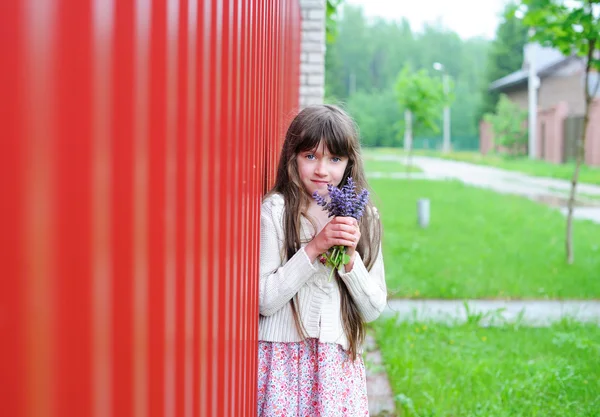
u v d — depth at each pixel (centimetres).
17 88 57
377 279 267
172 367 107
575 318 652
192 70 121
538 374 476
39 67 60
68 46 65
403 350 543
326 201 242
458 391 459
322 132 244
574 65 3559
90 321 71
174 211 107
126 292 82
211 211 143
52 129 62
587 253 974
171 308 106
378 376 500
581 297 741
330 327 242
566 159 3569
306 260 233
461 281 802
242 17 197
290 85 597
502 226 1277
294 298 243
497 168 3553
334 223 233
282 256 250
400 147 7331
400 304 711
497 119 4491
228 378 172
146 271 91
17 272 57
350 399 244
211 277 144
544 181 2612
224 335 164
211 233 143
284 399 241
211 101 142
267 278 241
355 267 239
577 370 491
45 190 61
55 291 63
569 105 3597
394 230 1228
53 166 62
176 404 111
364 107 7419
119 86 79
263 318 248
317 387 241
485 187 2286
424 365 518
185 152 115
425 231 1215
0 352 55
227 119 166
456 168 3575
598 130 3250
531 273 845
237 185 187
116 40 77
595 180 2489
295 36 719
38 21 59
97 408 73
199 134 128
